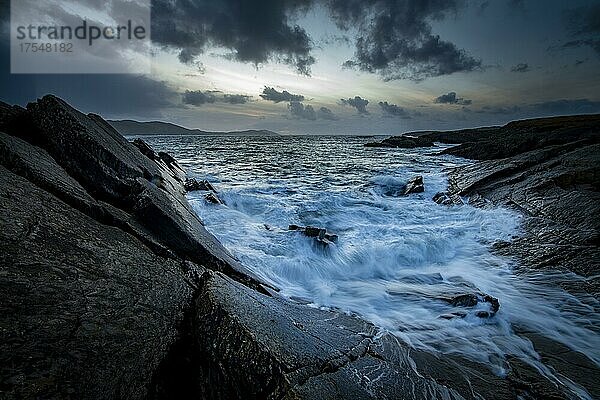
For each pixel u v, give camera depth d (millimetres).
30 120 6586
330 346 3525
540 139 28859
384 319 5379
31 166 5000
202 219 9969
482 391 3783
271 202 12953
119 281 3598
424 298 6012
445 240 8898
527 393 3852
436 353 4531
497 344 4852
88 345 2684
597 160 11461
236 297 3762
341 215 11570
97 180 6375
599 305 5973
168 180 11039
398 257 8008
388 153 42031
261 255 7324
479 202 12148
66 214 4402
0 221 3467
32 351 2430
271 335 3160
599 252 7383
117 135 11602
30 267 3148
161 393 2750
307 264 7199
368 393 2955
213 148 53062
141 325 3133
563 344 4910
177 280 4113
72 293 3113
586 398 3822
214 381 2900
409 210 12344
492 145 31844
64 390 2303
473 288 6445
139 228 5219
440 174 18938
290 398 2551
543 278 7000
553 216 9367
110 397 2434
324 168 24906
